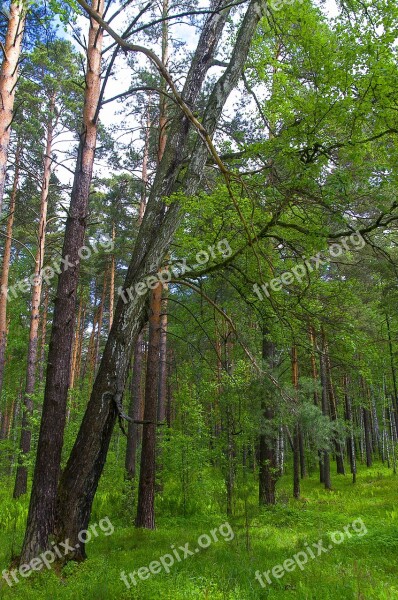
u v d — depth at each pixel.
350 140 5.36
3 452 22.30
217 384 10.72
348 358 8.85
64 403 6.76
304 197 5.62
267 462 13.06
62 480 6.27
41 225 16.48
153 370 11.09
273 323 7.97
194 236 7.92
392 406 27.30
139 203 16.14
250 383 9.17
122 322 6.58
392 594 5.66
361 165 5.61
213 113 6.61
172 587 5.49
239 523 10.67
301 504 14.86
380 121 5.29
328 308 8.14
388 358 14.36
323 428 10.95
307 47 5.16
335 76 4.98
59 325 6.97
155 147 14.33
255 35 7.09
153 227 6.93
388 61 4.96
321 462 22.00
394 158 5.41
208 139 2.77
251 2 6.50
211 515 12.20
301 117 5.54
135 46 2.56
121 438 23.14
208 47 7.16
